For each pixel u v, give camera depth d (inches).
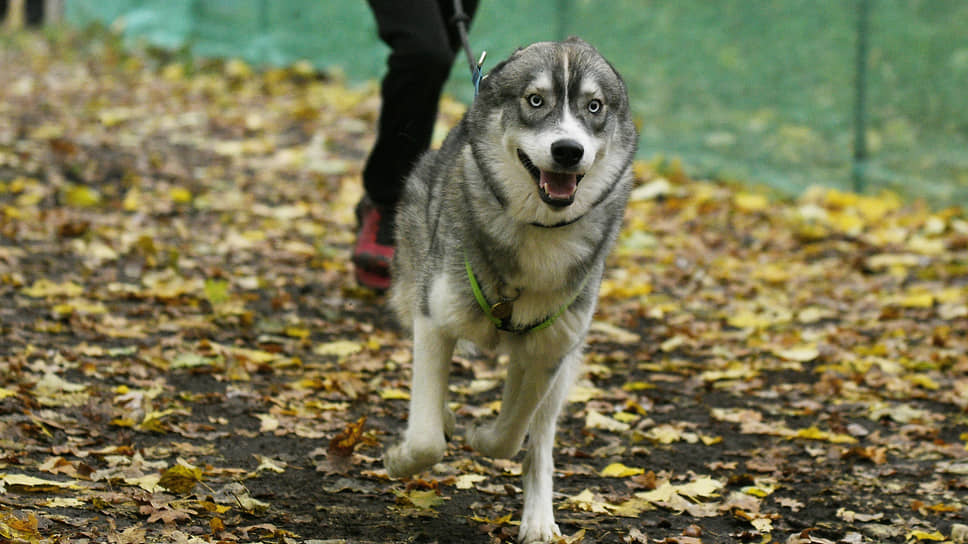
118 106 392.8
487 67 391.9
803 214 320.5
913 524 146.8
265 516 135.4
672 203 329.1
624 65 374.3
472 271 133.9
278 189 312.5
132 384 175.5
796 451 173.5
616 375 207.9
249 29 476.7
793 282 269.7
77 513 128.3
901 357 216.8
